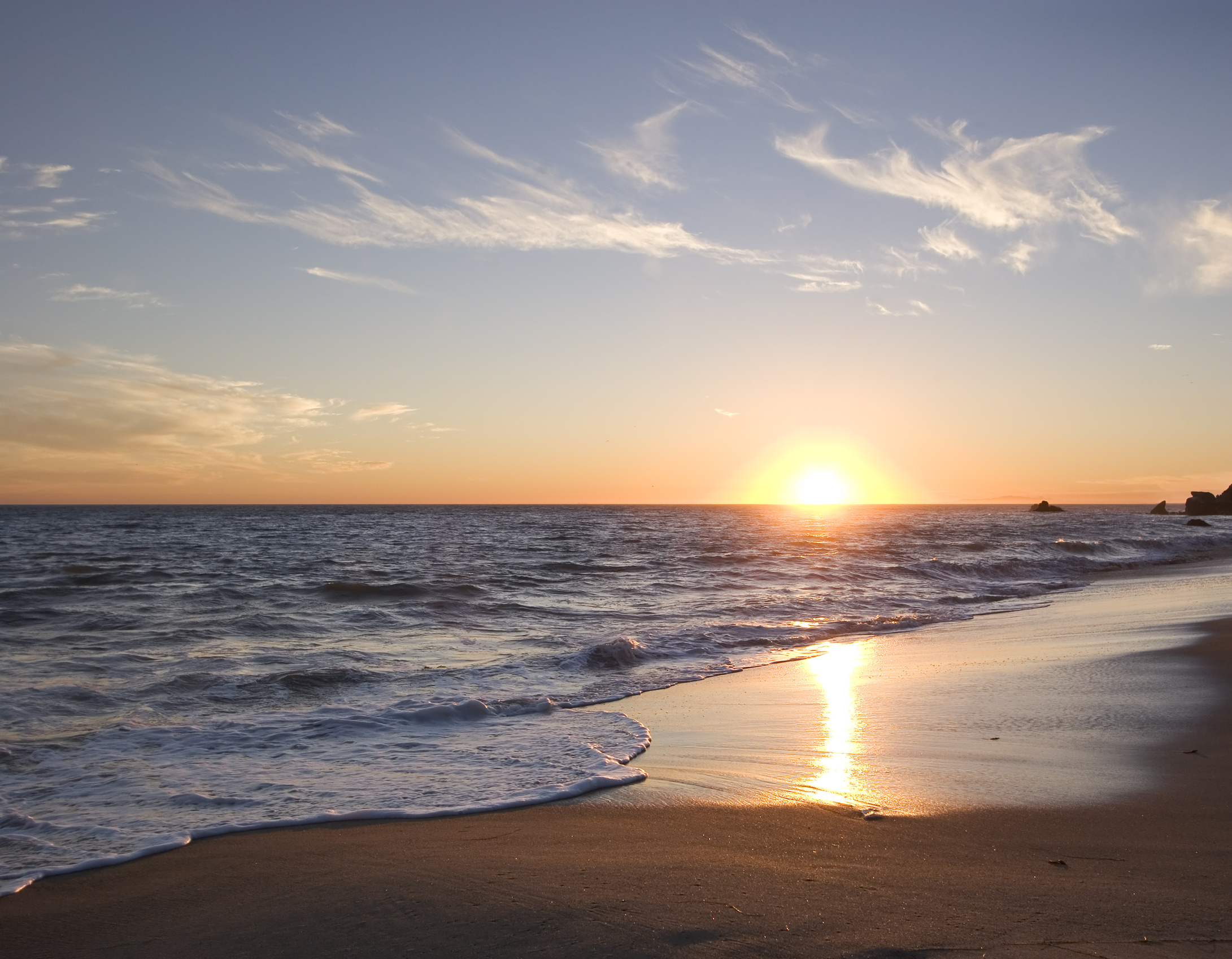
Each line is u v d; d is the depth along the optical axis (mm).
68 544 45781
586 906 4039
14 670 11266
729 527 75000
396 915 3996
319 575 27031
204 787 6406
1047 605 19781
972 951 3480
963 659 12250
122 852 5008
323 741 7824
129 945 3783
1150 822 5320
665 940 3648
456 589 22344
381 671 11406
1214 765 6629
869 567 28797
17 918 4086
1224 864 4551
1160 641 13195
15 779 6605
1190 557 38031
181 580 25109
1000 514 143875
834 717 8812
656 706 9688
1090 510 195000
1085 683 10133
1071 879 4340
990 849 4855
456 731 8297
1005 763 6832
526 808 5891
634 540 50656
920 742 7621
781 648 13922
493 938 3719
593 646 12844
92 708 9172
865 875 4438
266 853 4969
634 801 6023
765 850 4895
